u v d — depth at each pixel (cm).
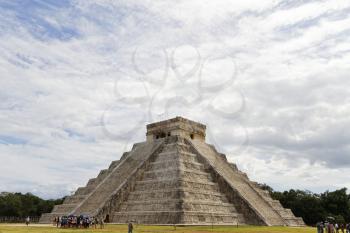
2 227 6012
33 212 13662
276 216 7181
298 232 4969
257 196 7575
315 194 11938
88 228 5509
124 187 7250
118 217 6862
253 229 5419
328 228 4638
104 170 8975
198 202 6406
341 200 11350
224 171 7931
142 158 7950
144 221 6419
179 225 5800
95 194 7606
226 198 7188
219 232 4619
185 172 7000
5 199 13312
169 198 6444
